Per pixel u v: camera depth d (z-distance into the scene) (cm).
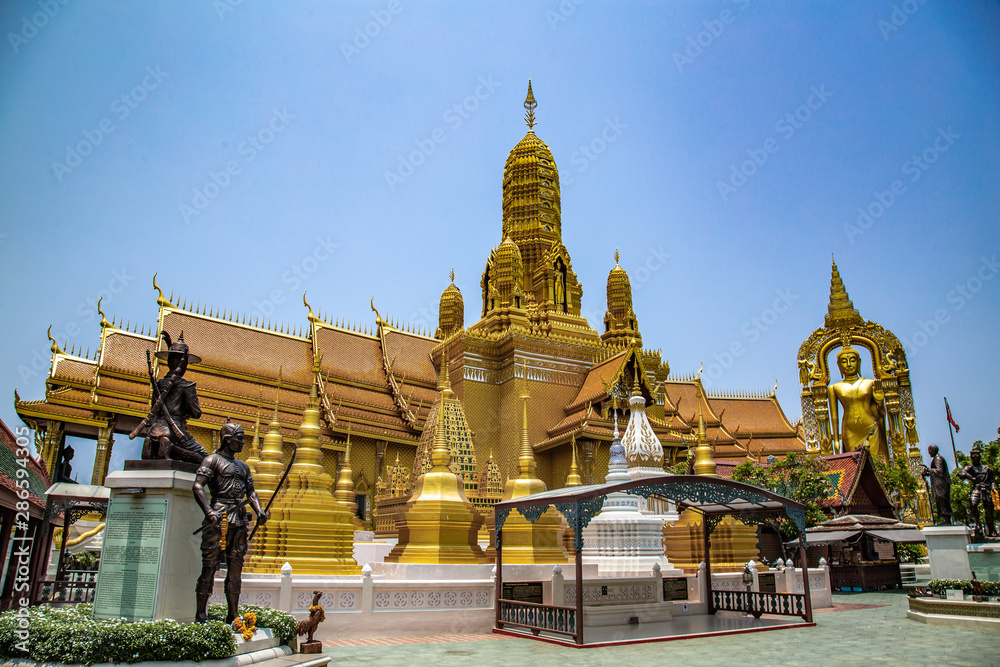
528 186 5384
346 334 4934
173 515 1165
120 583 1146
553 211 5406
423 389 4897
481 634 1855
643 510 2688
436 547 2112
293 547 1961
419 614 1853
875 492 4388
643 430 2836
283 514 2011
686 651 1509
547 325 4772
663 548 2475
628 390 4306
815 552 3909
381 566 2131
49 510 2214
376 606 1823
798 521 2059
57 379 3684
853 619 2150
